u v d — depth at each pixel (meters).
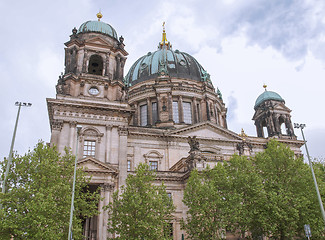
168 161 69.38
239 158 52.75
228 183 49.38
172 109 84.62
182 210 59.75
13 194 35.53
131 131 69.31
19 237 34.25
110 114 57.97
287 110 90.56
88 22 67.62
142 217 41.25
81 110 56.50
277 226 46.44
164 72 91.56
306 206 46.59
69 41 62.59
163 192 44.72
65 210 36.53
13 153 40.53
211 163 63.00
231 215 45.56
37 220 33.78
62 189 37.22
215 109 92.19
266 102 91.31
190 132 73.62
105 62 63.03
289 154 52.09
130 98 91.75
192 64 98.56
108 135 56.34
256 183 47.84
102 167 52.41
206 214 46.50
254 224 47.41
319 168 58.56
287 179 49.50
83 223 55.91
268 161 51.28
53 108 55.16
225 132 76.50
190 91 89.44
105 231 48.62
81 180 41.53
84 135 55.25
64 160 42.00
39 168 39.25
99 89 59.97
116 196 43.00
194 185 48.34
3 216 33.34
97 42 63.44
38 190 37.50
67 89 58.09
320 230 45.12
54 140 52.94
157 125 82.12
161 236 41.66
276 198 45.41
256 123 94.81
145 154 68.38
